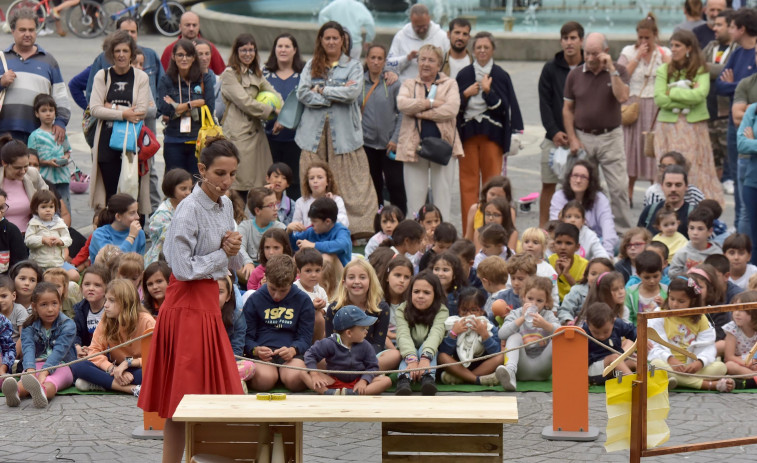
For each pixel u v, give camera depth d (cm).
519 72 5038
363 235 2720
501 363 1934
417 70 2873
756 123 2428
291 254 2203
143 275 1989
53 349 1911
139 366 1898
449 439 1377
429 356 1892
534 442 1648
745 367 1897
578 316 2017
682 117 2873
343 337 1872
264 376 1889
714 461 1566
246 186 2734
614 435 1420
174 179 2284
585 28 5959
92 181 2677
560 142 2792
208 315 1452
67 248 2358
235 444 1412
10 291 1966
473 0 6338
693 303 1898
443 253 2059
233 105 2730
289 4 6881
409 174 2750
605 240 2506
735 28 2762
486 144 2781
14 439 1666
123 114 2625
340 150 2702
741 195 2512
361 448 1634
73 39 5756
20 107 2733
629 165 3070
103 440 1666
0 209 2258
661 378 1424
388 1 6247
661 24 6075
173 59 2700
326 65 2702
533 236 2159
